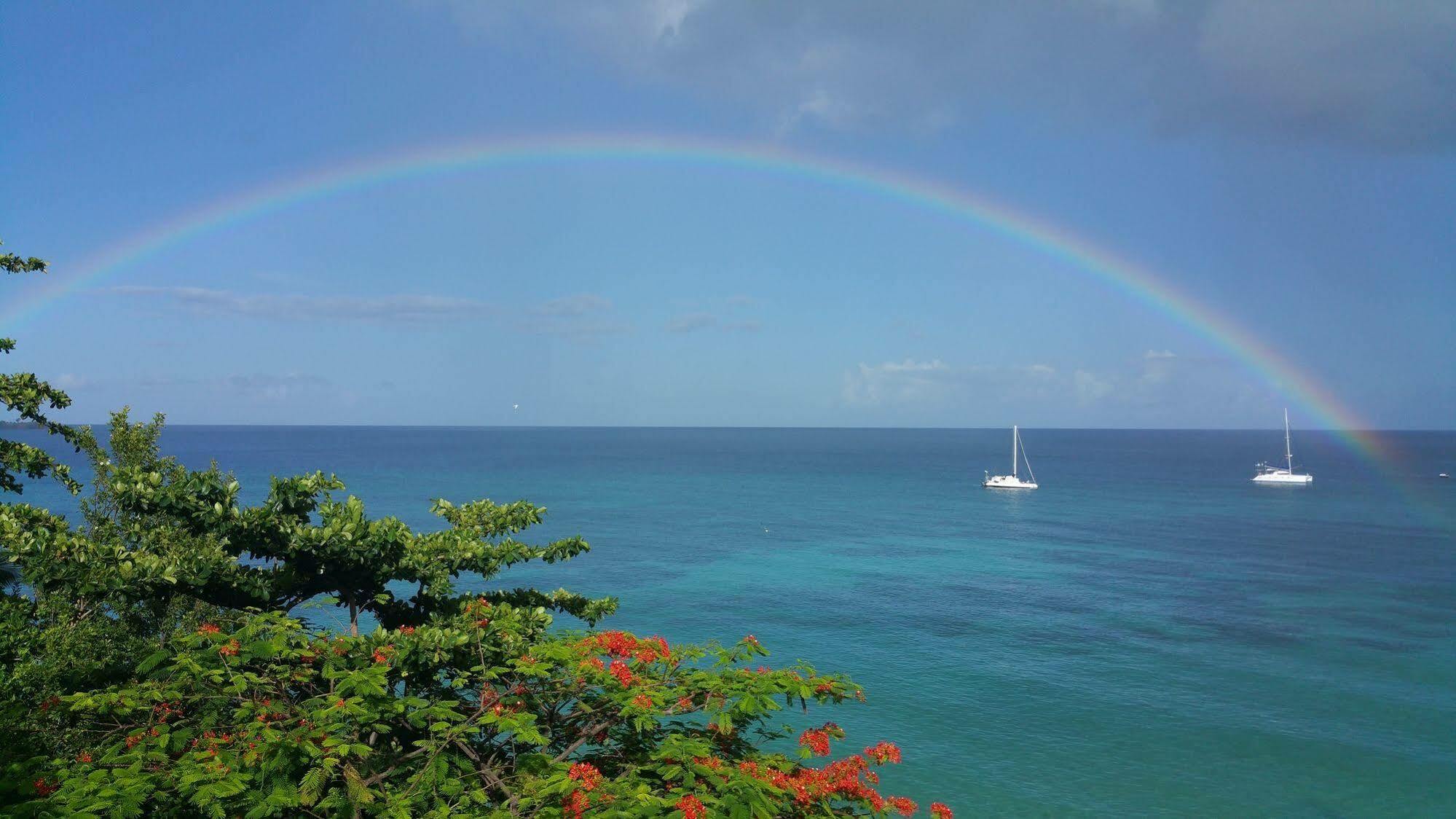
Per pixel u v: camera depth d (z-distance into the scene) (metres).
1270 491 192.00
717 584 76.00
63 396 15.90
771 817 8.89
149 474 12.23
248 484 147.75
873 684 47.91
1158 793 34.53
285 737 9.17
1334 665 53.09
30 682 11.91
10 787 8.77
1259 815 32.84
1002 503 160.88
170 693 9.98
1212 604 70.62
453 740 10.16
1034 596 73.06
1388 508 154.00
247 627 10.64
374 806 8.99
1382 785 35.56
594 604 16.06
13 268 15.88
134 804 8.21
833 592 73.50
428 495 151.25
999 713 43.56
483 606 12.81
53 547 11.20
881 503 158.12
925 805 33.03
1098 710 44.25
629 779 9.73
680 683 11.47
